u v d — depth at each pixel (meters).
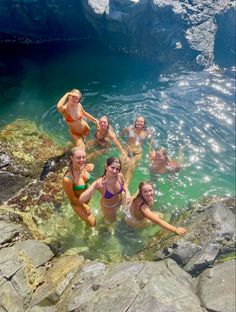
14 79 4.67
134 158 3.55
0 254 2.45
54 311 2.22
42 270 2.50
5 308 2.17
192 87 4.67
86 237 2.91
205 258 2.62
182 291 2.24
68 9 5.09
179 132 4.02
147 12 4.98
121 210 3.06
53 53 5.21
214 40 5.05
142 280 2.26
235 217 2.99
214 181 3.53
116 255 2.79
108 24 4.98
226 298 2.32
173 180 3.48
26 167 3.35
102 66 5.01
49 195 3.18
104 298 2.17
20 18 5.09
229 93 4.59
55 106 4.29
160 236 2.91
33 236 2.80
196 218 2.99
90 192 2.77
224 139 3.98
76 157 2.76
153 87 4.66
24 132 3.75
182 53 4.97
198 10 5.01
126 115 4.20
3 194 3.12
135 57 5.21
